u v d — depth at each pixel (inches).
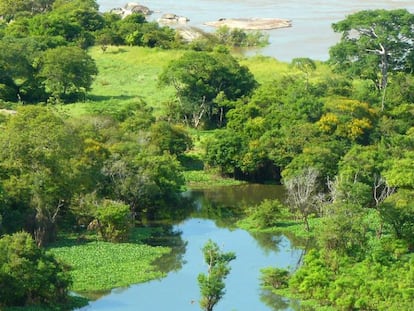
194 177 6378.0
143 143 6161.4
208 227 5369.1
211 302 4097.0
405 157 5684.1
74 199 5132.9
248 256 4837.6
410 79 7209.6
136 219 5526.6
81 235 5064.0
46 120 5083.7
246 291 4357.8
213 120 7529.5
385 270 4291.3
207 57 7603.4
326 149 5925.2
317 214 5433.1
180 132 6658.5
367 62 7416.3
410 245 4734.3
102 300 4252.0
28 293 4089.6
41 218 4857.3
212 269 4170.8
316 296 4197.8
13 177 4864.7
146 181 5349.4
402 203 4744.1
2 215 4830.2
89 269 4569.4
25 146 4901.6
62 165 4940.9
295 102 6727.4
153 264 4724.4
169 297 4306.1
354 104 6505.9
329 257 4441.4
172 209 5738.2
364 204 5315.0
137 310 4151.1
